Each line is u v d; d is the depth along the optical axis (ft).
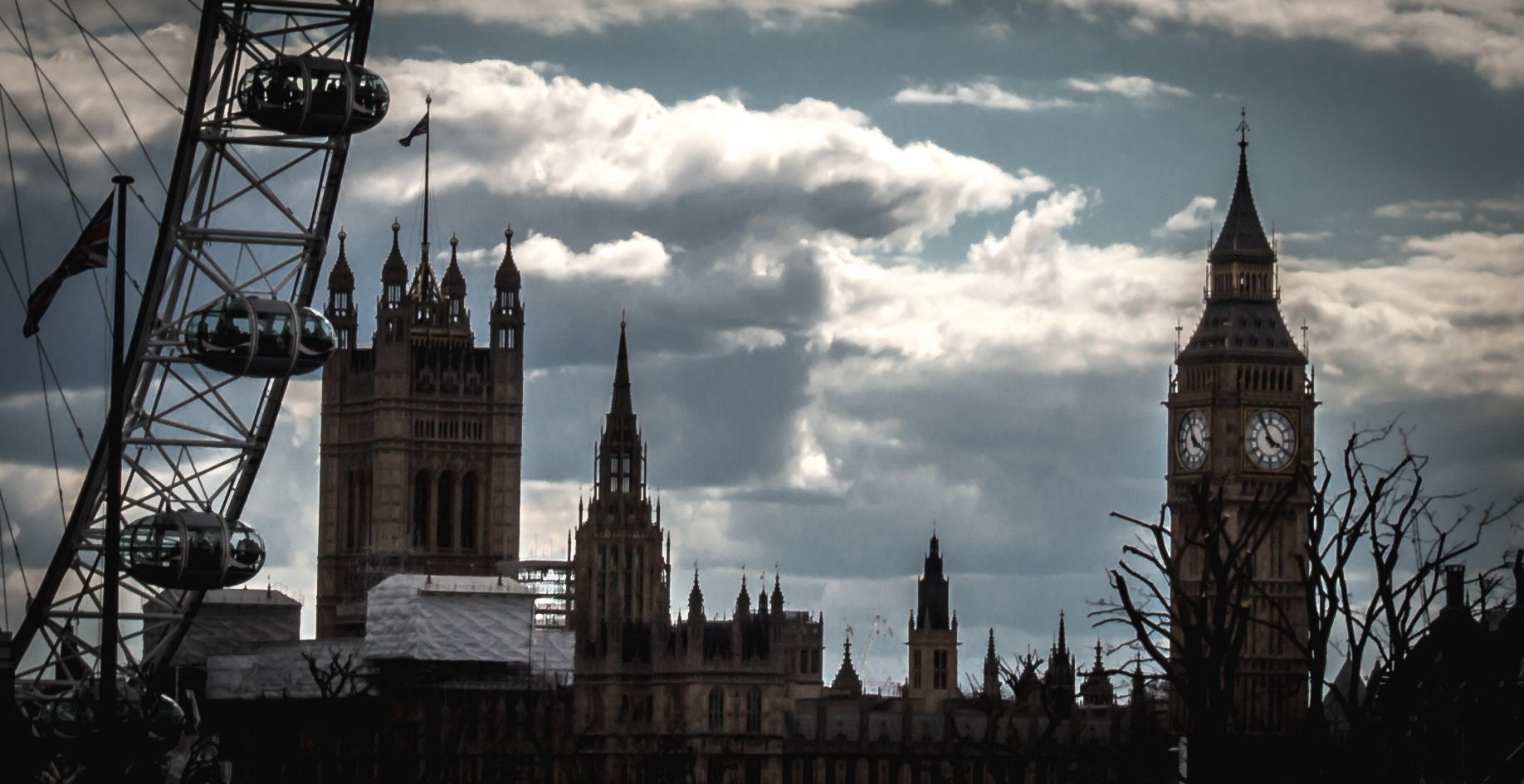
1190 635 297.53
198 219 499.51
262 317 496.23
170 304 515.09
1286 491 302.25
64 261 476.54
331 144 499.92
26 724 494.59
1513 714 322.75
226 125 493.77
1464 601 404.16
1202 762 296.51
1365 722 296.51
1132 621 304.09
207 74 485.97
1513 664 326.44
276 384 519.19
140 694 498.69
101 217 475.72
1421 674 299.38
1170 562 301.22
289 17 491.31
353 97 483.92
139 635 533.14
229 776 631.15
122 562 515.50
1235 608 296.30
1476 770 320.09
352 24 493.36
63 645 544.21
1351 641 299.79
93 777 488.85
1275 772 300.40
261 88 479.41
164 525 510.17
